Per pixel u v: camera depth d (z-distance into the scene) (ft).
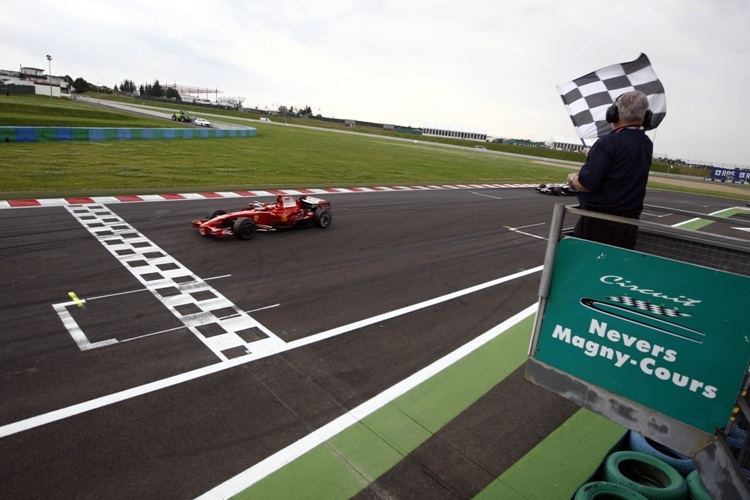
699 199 100.83
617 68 11.89
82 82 424.46
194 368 16.31
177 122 161.48
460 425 14.55
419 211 50.42
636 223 8.43
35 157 61.62
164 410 13.92
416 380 16.84
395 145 181.27
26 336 17.48
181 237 32.12
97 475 11.33
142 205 41.22
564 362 9.57
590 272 8.97
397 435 13.78
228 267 26.84
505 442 13.94
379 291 25.34
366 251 32.78
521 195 75.20
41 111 134.92
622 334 8.70
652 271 8.19
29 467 11.39
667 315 8.14
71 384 14.80
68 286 22.33
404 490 11.71
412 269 29.76
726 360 7.61
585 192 10.04
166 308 20.90
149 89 508.12
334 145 139.33
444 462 12.85
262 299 22.79
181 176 59.52
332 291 24.66
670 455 12.72
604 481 11.65
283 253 30.45
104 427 12.98
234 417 13.89
